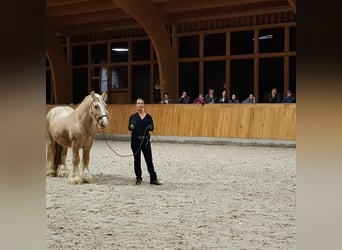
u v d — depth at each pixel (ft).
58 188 26.17
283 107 52.60
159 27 72.28
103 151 49.11
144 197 23.52
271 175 31.35
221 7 71.61
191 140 58.08
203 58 76.59
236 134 55.11
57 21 85.35
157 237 15.93
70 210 20.34
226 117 56.08
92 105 27.14
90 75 89.76
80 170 31.22
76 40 90.53
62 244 14.97
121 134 64.23
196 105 58.39
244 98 74.59
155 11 71.00
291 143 51.57
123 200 22.72
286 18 68.90
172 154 45.24
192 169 34.47
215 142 56.34
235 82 75.05
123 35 84.69
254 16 71.67
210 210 20.39
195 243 15.20
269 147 52.54
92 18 82.23
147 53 83.05
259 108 54.13
